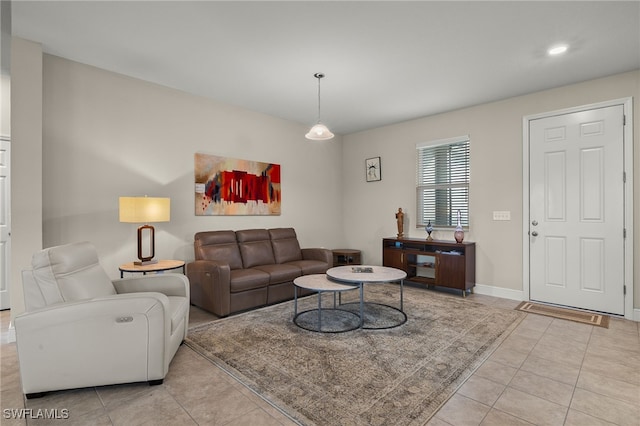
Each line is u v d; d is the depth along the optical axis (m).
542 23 2.47
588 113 3.53
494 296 4.18
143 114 3.61
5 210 3.56
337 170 5.93
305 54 2.98
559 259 3.72
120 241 3.45
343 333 2.90
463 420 1.71
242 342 2.71
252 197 4.63
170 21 2.47
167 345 2.10
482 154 4.31
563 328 3.02
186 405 1.85
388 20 2.44
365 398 1.90
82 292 2.13
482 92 3.88
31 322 1.87
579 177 3.58
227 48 2.88
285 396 1.92
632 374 2.18
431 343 2.68
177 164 3.88
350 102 4.25
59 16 2.41
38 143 2.81
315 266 4.26
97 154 3.30
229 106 4.38
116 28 2.58
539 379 2.12
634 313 3.26
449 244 4.26
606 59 3.04
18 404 1.86
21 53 2.74
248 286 3.51
